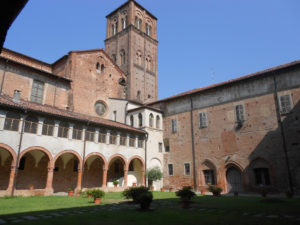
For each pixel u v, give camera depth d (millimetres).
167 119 40781
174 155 38312
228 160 32094
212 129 34688
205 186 33656
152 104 43719
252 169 29875
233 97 33531
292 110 28062
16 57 39875
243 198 23719
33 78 34312
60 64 42344
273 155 28375
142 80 66125
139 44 68625
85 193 26203
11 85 31828
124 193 18609
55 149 25922
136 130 35531
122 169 38938
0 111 22453
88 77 41250
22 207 16594
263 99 30672
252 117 31125
